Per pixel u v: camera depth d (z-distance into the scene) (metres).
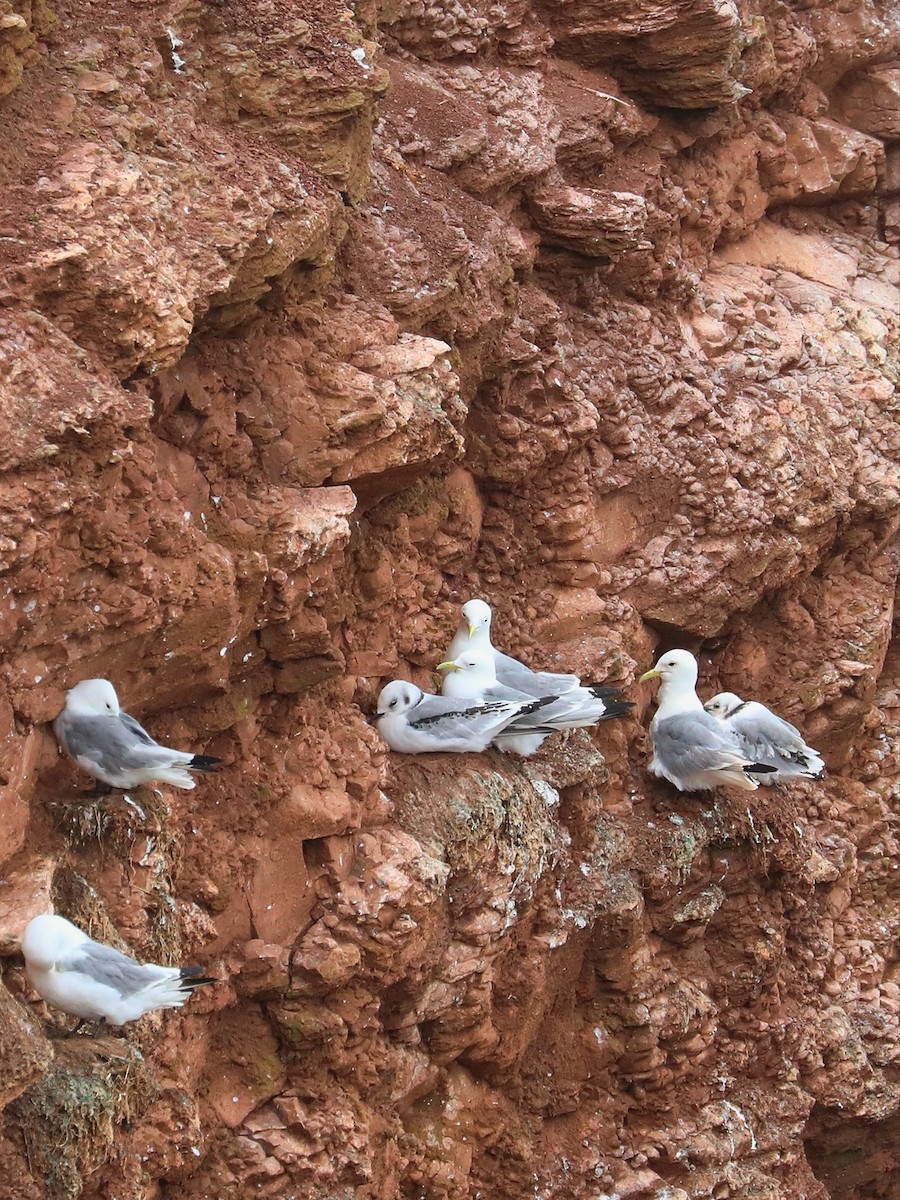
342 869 5.39
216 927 5.24
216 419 5.25
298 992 5.30
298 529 5.24
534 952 5.86
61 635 4.84
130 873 4.93
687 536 6.52
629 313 6.62
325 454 5.39
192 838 5.22
